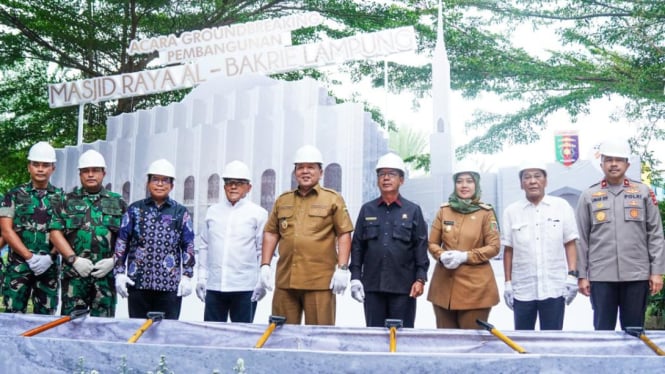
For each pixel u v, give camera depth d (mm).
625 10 15586
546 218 4797
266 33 9672
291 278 4688
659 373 2926
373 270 4703
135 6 15508
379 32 9070
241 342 3982
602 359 2945
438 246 4711
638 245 4668
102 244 5078
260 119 8953
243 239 5191
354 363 2963
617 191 4793
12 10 14758
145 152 10438
